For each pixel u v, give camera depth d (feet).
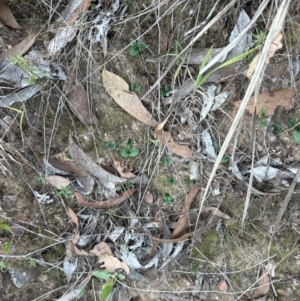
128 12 1.58
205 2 1.54
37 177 1.68
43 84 1.59
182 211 1.73
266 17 1.47
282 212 1.60
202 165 1.70
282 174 1.68
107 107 1.65
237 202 1.74
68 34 1.58
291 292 1.73
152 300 1.77
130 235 1.73
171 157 1.69
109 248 1.72
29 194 1.69
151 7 1.55
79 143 1.67
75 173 1.68
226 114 1.62
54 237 1.72
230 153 1.67
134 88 1.63
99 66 1.60
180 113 1.65
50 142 1.65
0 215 1.68
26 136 1.63
